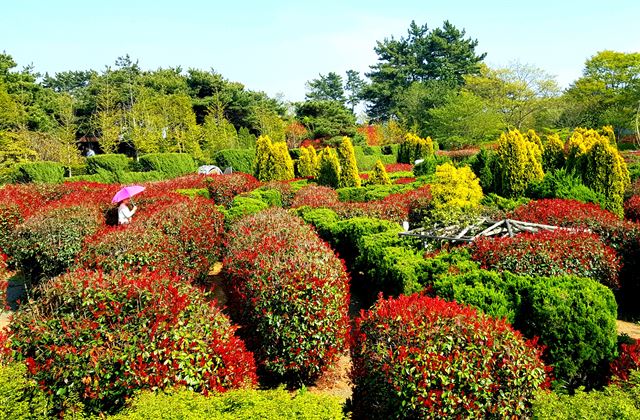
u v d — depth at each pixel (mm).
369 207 10617
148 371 3615
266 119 42562
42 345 3717
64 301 4016
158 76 44531
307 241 6430
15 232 7898
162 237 6883
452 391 3400
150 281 4320
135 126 32719
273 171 19625
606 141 10688
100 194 11977
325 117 42156
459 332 3623
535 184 11375
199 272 8062
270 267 5312
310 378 5449
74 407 3514
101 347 3672
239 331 5965
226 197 15469
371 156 34344
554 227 7867
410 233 8125
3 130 26969
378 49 56594
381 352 3725
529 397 3475
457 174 10031
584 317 4469
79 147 41062
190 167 29172
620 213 10523
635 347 4164
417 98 48344
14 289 8812
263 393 3180
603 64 36750
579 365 4492
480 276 5320
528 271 6074
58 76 54969
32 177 21984
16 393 3252
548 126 40281
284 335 5043
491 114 39031
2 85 29422
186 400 3086
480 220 8906
